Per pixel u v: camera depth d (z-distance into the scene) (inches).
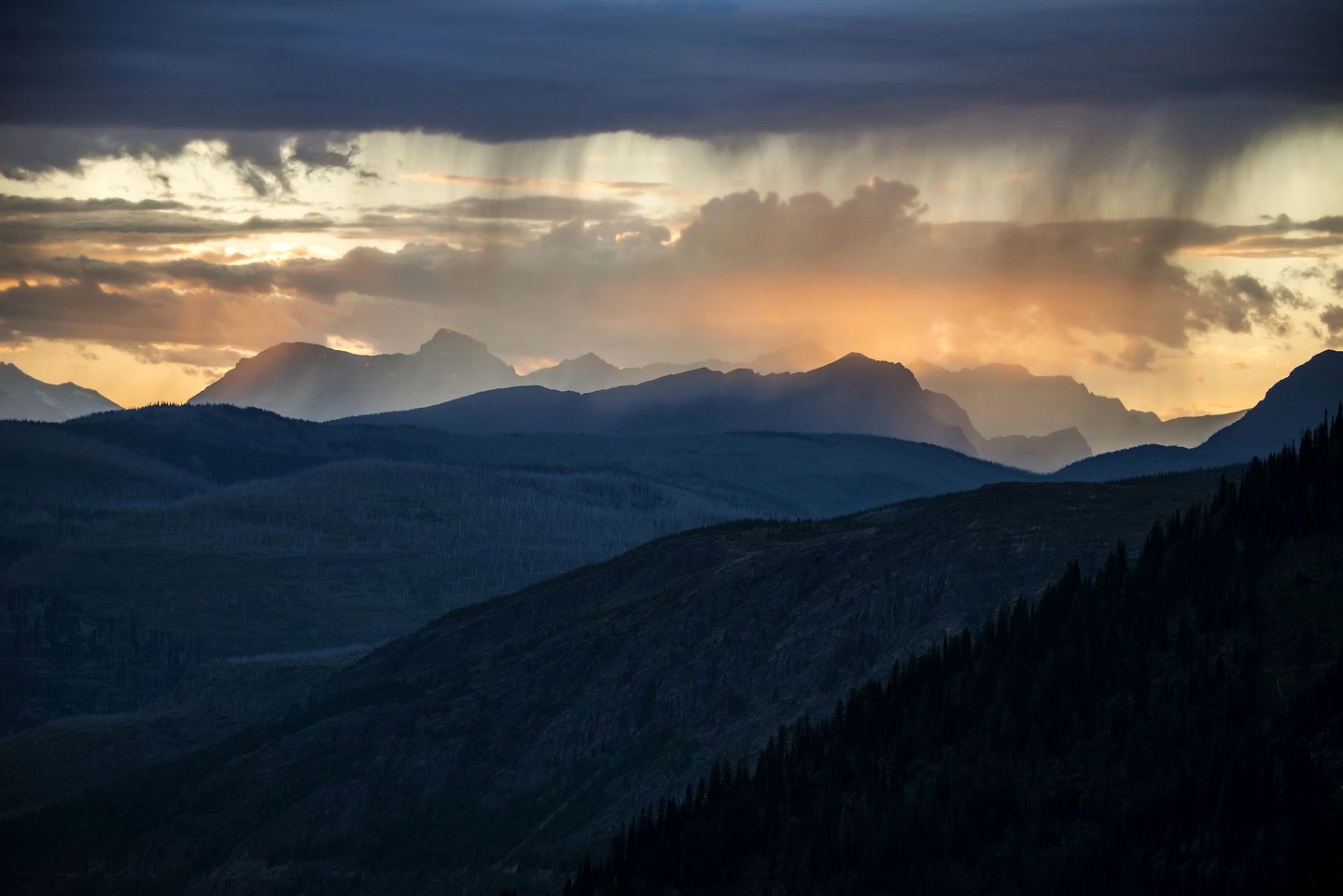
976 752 7327.8
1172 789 6688.0
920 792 7244.1
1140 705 7121.1
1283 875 6171.3
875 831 7111.2
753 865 7347.4
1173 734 6924.2
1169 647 7372.1
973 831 6958.7
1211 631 7313.0
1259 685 6968.5
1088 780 6953.7
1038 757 7170.3
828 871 7121.1
